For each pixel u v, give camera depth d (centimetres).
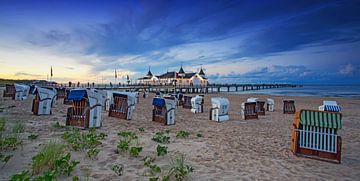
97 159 542
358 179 539
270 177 515
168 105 1156
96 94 950
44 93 1222
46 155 456
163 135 868
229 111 1934
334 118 672
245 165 586
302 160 664
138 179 447
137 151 584
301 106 2639
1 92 2895
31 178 403
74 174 447
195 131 1013
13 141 560
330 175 555
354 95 5622
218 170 536
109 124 1067
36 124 932
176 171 490
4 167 446
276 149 772
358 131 1155
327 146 675
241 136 951
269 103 2056
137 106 2047
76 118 935
